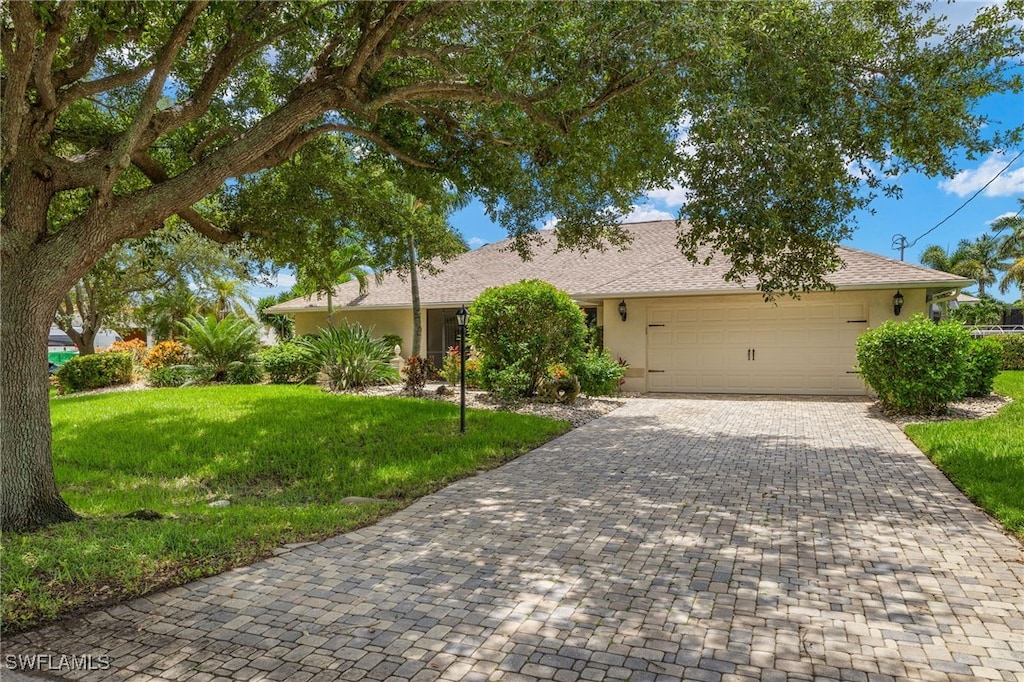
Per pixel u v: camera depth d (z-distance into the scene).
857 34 6.79
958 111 6.96
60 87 5.70
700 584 3.88
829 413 11.52
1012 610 3.47
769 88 6.39
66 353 26.80
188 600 3.72
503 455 8.00
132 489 6.96
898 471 6.87
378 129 8.77
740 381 14.76
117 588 3.74
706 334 14.98
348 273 20.16
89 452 8.58
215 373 17.22
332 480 7.08
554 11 5.84
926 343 10.34
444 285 19.95
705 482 6.54
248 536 4.74
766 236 7.02
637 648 3.11
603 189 9.47
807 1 6.32
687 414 11.66
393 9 5.87
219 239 8.69
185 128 8.48
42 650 3.14
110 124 7.88
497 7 6.36
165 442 9.02
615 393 14.31
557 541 4.74
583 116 7.07
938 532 4.80
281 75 8.78
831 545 4.55
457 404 12.18
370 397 13.12
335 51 7.37
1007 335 19.27
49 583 3.68
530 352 12.47
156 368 18.28
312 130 7.12
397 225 10.30
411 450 8.26
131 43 7.31
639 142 8.07
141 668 2.97
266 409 11.32
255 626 3.40
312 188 9.53
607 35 6.04
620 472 7.07
